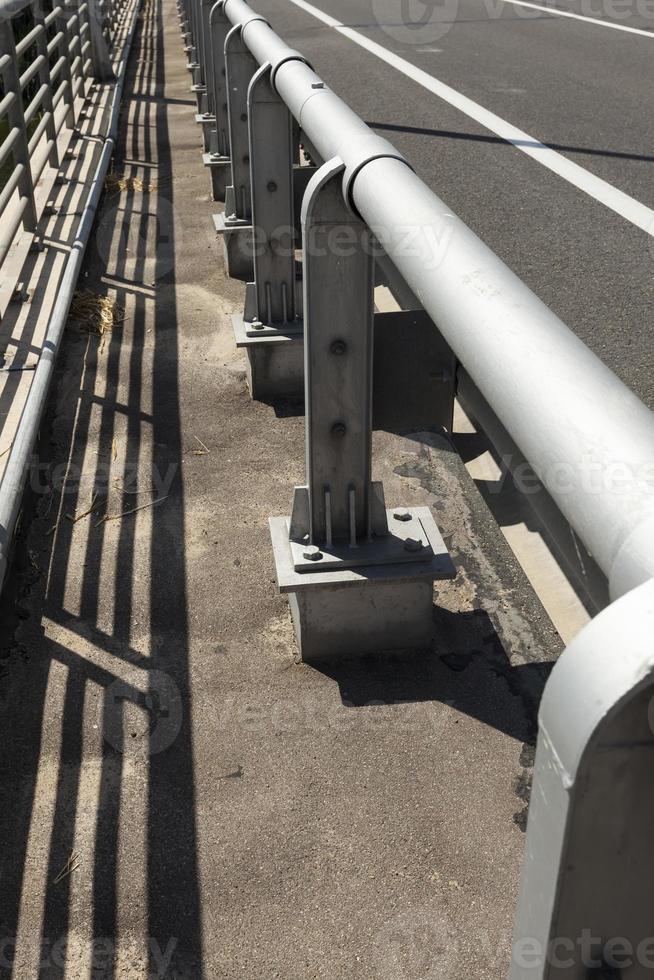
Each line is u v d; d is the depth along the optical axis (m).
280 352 3.61
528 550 2.62
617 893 0.71
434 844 1.87
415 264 1.19
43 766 2.07
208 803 1.97
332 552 2.27
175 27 13.64
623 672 0.59
